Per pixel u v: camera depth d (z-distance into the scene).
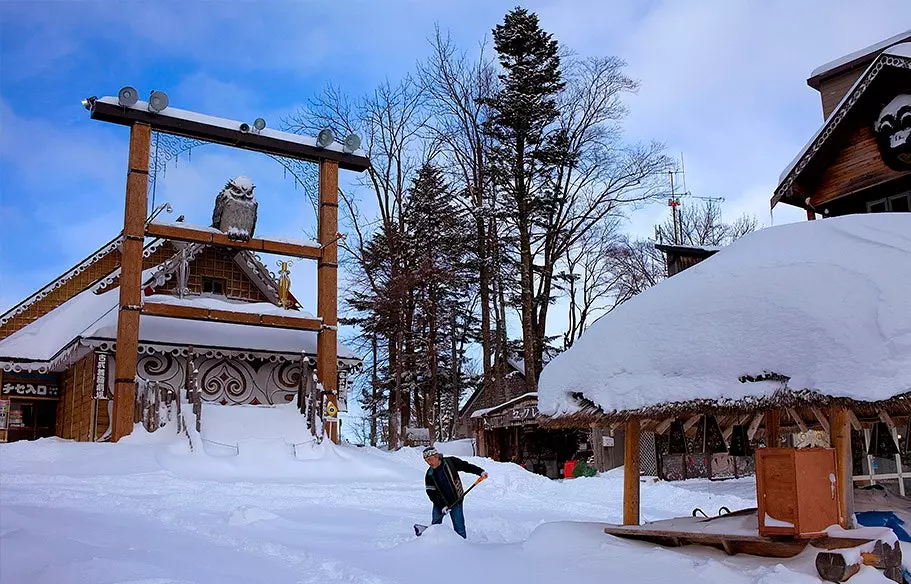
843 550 6.85
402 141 38.72
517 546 9.29
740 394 7.84
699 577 7.35
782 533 7.63
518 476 21.75
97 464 18.83
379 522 12.30
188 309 23.72
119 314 22.66
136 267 23.05
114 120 23.70
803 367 7.50
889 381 6.92
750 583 7.08
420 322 43.88
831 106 22.64
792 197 20.45
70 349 24.34
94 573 7.29
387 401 44.91
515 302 39.06
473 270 38.56
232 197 25.00
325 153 26.81
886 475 16.11
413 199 42.81
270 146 25.86
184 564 8.09
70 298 30.47
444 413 52.88
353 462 21.75
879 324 7.23
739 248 9.23
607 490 19.42
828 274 7.93
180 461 19.73
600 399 9.12
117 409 21.98
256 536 10.24
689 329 8.62
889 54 17.97
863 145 19.47
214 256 29.44
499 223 37.44
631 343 9.16
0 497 13.64
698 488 21.03
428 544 9.09
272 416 23.36
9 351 26.23
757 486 7.96
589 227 38.12
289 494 16.11
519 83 37.91
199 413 21.44
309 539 10.23
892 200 19.44
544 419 9.91
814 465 7.76
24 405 29.36
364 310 43.25
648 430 10.11
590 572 7.85
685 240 50.34
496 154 36.78
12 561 7.82
